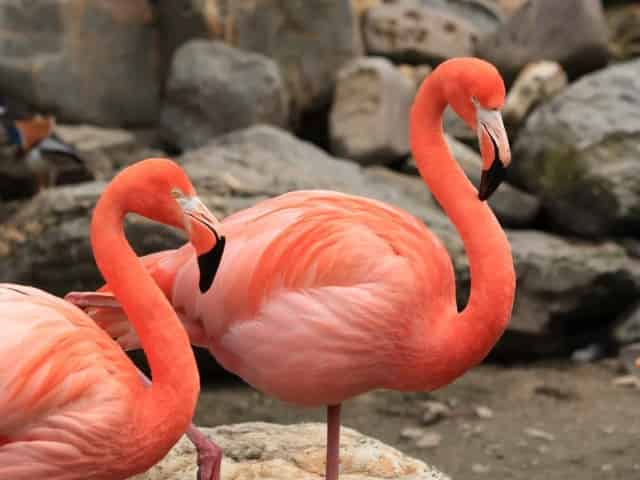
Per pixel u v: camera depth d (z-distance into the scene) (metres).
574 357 10.42
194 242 4.54
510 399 9.54
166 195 4.50
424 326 5.25
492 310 5.30
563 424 8.99
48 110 13.21
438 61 14.21
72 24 13.23
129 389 4.38
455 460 8.38
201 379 9.92
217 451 5.08
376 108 12.70
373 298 5.12
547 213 11.30
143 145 13.30
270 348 5.19
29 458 4.24
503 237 5.40
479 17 14.90
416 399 9.59
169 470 5.77
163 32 13.65
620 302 10.60
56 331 4.32
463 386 9.84
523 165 11.55
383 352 5.23
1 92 13.14
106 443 4.33
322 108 13.58
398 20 14.25
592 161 10.92
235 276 5.16
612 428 8.88
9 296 4.42
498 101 5.28
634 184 10.73
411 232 5.38
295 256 5.15
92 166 12.65
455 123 12.78
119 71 13.52
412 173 12.78
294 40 13.44
